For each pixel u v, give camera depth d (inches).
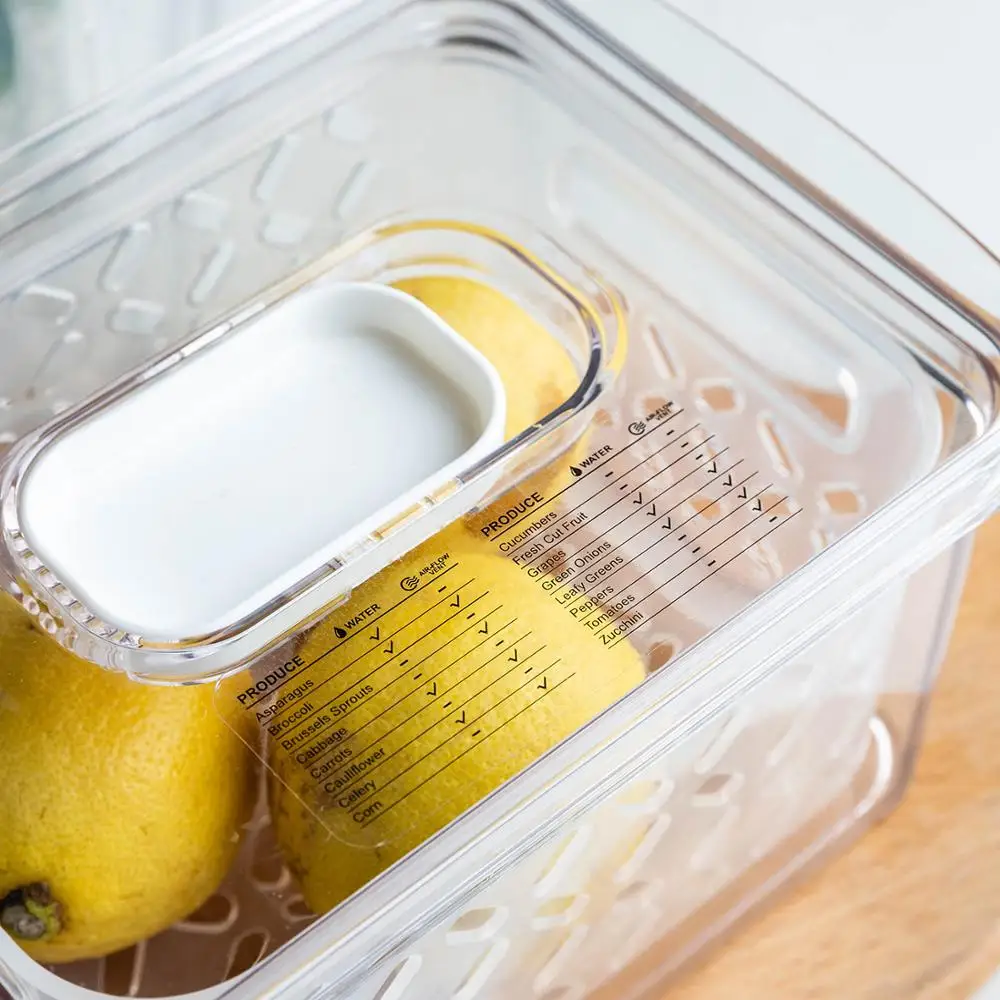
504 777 14.1
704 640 14.3
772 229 16.5
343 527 15.0
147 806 14.0
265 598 14.4
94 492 15.1
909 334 15.9
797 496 15.7
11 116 21.4
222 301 17.5
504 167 17.5
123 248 16.8
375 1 17.0
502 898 14.3
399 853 14.1
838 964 17.3
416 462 15.3
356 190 17.7
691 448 15.8
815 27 22.6
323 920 13.4
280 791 14.3
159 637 14.3
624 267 16.8
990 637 18.8
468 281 16.6
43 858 13.9
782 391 16.3
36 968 14.0
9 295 16.4
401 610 14.6
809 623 14.7
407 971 14.1
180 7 21.6
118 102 16.6
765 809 16.4
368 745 14.2
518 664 14.4
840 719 16.4
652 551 15.1
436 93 17.4
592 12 16.9
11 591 14.6
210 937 14.4
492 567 14.8
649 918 16.1
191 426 15.5
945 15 22.7
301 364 15.8
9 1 20.9
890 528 14.8
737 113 16.5
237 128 16.8
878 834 17.9
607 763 14.0
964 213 21.5
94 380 17.1
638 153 16.9
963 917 17.5
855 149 16.2
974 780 18.1
